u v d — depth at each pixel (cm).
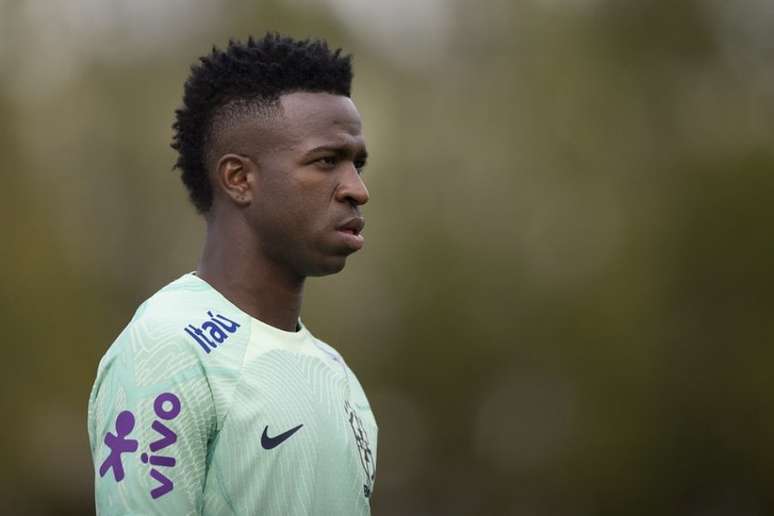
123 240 7369
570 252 6944
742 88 6981
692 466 6725
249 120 1165
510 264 7100
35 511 6544
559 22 7225
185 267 7525
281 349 1148
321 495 1109
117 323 7100
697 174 6838
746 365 6662
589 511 6988
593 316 6819
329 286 7250
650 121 7006
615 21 7131
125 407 1054
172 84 7494
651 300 6750
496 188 7181
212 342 1101
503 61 7362
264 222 1159
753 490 6700
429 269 7244
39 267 6456
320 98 1174
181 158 1233
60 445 6650
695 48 7056
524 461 7250
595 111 7000
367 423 1246
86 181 7200
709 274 6762
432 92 7494
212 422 1070
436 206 7312
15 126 6700
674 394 6731
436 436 7562
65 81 7288
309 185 1153
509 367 7294
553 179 7019
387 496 7750
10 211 6494
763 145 6819
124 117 7344
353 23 7744
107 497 1030
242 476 1070
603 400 6769
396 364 7444
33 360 6325
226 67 1185
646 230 6812
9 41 7056
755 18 7000
